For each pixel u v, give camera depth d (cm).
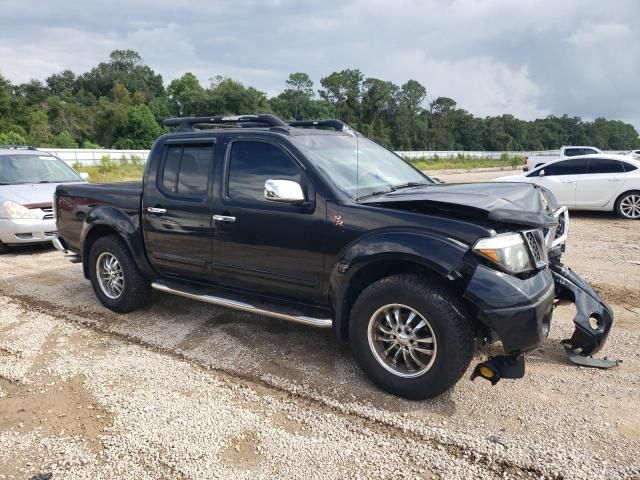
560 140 15100
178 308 543
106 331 481
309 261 380
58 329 488
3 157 922
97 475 275
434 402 342
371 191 397
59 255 830
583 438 299
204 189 443
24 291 616
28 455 294
